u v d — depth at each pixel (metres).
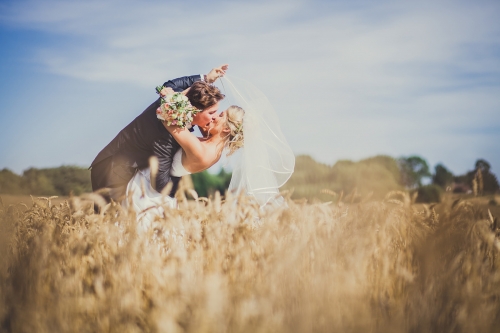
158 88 5.07
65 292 2.63
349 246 2.91
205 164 5.06
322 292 2.54
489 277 2.82
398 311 2.55
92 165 5.14
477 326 2.44
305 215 3.27
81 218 3.68
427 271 2.75
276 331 2.34
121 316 2.42
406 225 3.11
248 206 3.38
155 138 4.90
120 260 2.77
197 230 3.17
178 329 2.21
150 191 4.91
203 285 2.39
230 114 5.28
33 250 2.94
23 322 2.46
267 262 2.83
